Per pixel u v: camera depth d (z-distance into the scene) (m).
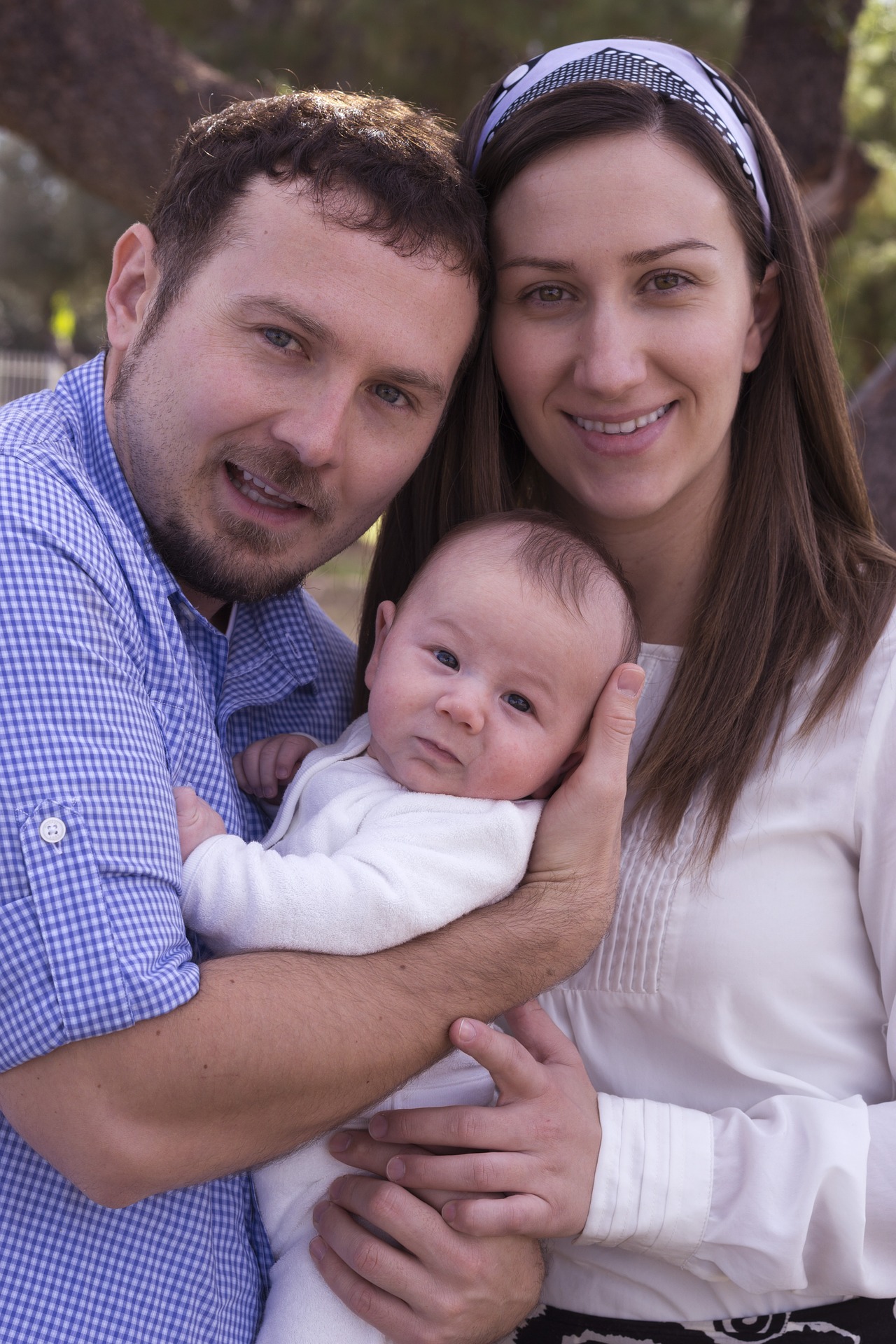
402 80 9.13
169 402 1.74
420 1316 1.67
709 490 2.09
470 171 1.97
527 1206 1.69
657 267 1.87
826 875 1.83
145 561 1.72
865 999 1.83
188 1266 1.58
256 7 9.69
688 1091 1.87
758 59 5.28
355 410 1.78
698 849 1.84
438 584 1.96
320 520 1.82
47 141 5.48
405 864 1.69
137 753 1.52
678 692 1.98
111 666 1.53
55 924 1.39
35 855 1.40
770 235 2.07
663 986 1.85
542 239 1.89
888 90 10.49
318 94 1.92
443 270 1.78
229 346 1.71
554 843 1.82
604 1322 1.85
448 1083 1.89
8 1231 1.50
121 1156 1.41
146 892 1.47
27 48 5.22
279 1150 1.53
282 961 1.57
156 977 1.42
